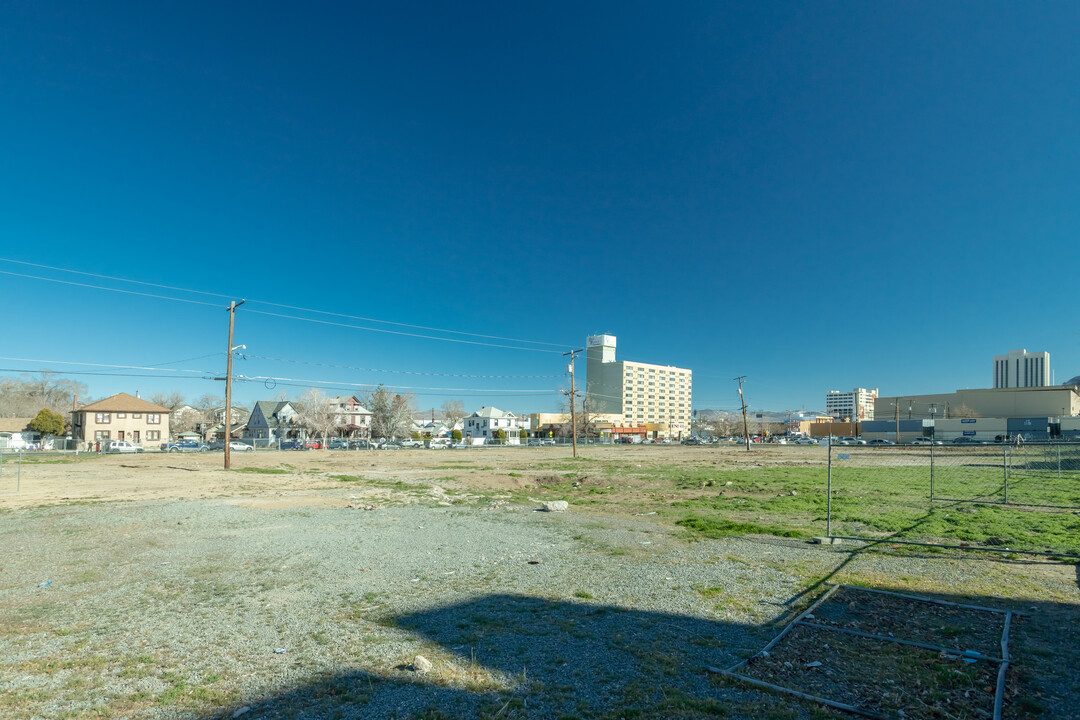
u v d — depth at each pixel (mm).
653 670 5188
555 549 10664
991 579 8305
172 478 25766
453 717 4336
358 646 5855
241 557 10000
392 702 4586
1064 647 5621
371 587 8094
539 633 6211
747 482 24516
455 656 5574
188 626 6488
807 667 5184
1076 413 105500
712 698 4613
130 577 8641
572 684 4914
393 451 59406
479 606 7203
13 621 6672
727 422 143875
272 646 5863
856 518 13961
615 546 10922
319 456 47312
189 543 11203
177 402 108688
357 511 15570
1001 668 5012
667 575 8703
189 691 4828
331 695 4742
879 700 4512
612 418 138375
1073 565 9156
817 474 28234
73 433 70438
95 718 4359
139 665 5395
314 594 7750
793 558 9844
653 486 24312
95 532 12336
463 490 22203
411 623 6562
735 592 7750
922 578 8383
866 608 6969
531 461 42156
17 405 94125
